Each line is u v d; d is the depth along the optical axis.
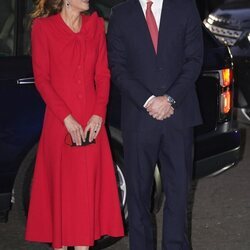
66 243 5.88
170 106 5.79
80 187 5.81
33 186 5.95
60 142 5.76
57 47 5.66
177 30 5.83
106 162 5.95
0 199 6.74
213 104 7.30
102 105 5.81
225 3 12.66
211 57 7.30
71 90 5.72
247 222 7.60
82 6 5.60
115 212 6.01
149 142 5.94
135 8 5.86
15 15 6.71
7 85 6.57
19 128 6.63
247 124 10.94
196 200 8.24
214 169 7.45
